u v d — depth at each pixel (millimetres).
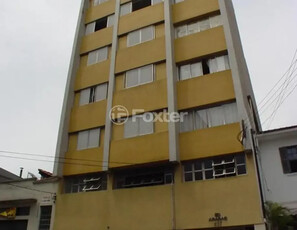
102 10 25172
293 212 14328
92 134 20266
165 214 15938
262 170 15484
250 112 18562
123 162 17922
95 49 23422
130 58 20891
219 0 19797
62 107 21562
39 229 19391
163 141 17312
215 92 17312
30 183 20953
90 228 17656
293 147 15414
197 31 20047
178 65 19391
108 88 20656
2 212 20844
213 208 14992
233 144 15758
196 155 16406
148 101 18812
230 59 17625
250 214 14164
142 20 22016
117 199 17547
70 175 19781
